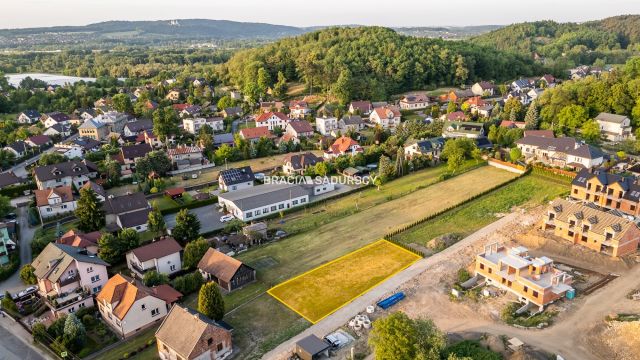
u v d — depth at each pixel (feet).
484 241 267.80
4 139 524.11
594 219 247.50
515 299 214.07
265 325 205.87
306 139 511.81
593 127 426.51
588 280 224.33
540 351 177.47
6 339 205.05
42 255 242.58
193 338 177.27
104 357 190.60
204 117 617.21
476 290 223.10
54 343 194.39
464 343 177.99
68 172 388.37
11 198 375.45
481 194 331.57
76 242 261.24
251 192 346.95
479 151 403.75
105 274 237.04
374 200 345.92
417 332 165.78
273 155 475.72
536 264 213.25
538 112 482.69
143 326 208.03
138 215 309.42
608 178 294.87
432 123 507.30
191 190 384.88
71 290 225.76
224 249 273.95
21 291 241.35
